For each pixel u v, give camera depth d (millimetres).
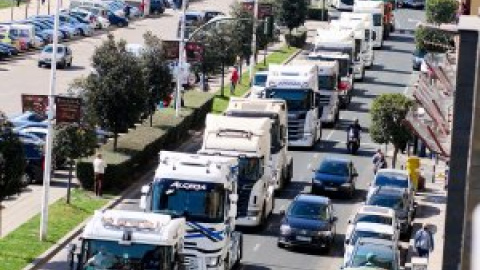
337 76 105188
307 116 92875
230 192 53969
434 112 53375
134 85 79750
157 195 53094
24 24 137500
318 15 170375
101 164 72125
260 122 68375
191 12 157125
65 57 123875
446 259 29766
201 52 110938
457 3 149500
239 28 119938
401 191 70500
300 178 84000
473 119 22438
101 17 154875
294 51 144000
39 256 57812
